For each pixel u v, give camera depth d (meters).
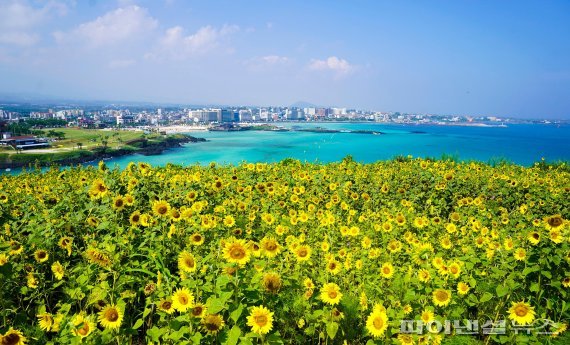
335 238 7.84
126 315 4.86
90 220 6.80
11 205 8.71
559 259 5.76
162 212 6.82
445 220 11.39
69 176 13.59
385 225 8.55
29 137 157.00
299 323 4.87
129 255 5.50
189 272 4.64
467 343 5.19
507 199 13.55
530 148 140.88
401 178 15.20
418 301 5.40
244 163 16.78
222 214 8.60
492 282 5.95
